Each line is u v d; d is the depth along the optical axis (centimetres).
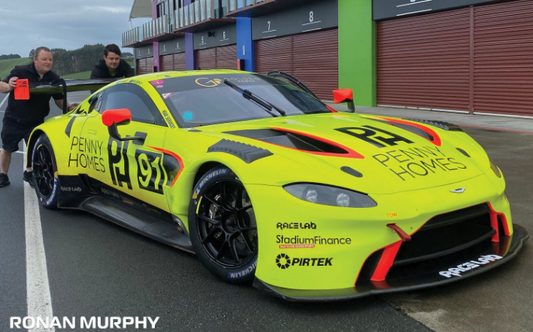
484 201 246
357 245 220
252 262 245
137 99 356
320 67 1750
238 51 2312
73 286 270
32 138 485
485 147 720
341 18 1587
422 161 253
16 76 491
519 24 1045
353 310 225
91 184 404
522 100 1066
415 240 237
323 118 322
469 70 1181
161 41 3403
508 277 253
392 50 1423
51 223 402
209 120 317
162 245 337
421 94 1342
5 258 319
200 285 264
